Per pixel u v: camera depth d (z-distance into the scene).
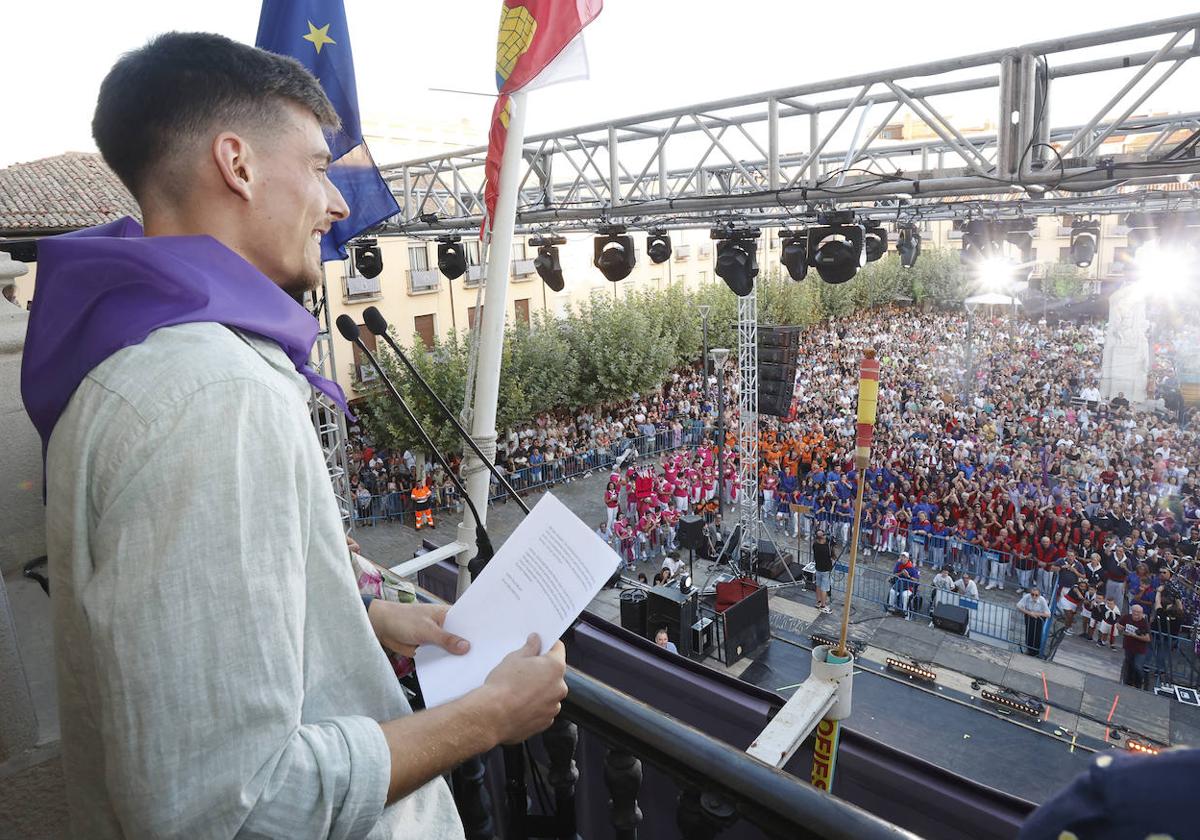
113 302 0.80
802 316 36.38
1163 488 17.64
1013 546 15.11
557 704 0.99
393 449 20.25
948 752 10.05
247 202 0.92
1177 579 13.20
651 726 1.16
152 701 0.66
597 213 10.10
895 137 33.97
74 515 0.74
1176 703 11.02
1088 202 13.48
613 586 15.00
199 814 0.66
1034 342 36.75
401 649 1.17
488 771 2.74
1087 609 13.09
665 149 9.65
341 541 0.87
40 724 1.70
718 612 12.59
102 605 0.67
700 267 38.50
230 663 0.68
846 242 9.62
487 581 1.18
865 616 13.97
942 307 47.81
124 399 0.72
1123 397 24.44
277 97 0.94
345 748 0.75
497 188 4.75
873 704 11.12
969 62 6.61
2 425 2.34
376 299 24.16
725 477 19.95
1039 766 9.76
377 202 6.17
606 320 25.59
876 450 20.80
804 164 8.32
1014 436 23.12
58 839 1.64
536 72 4.56
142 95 0.88
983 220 13.70
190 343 0.75
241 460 0.71
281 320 0.88
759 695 2.83
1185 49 5.68
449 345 21.56
